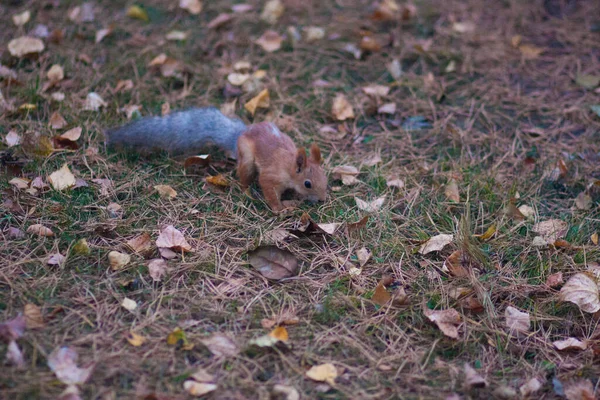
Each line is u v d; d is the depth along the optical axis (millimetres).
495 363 3375
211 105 5312
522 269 3947
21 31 5961
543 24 6637
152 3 6590
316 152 4242
